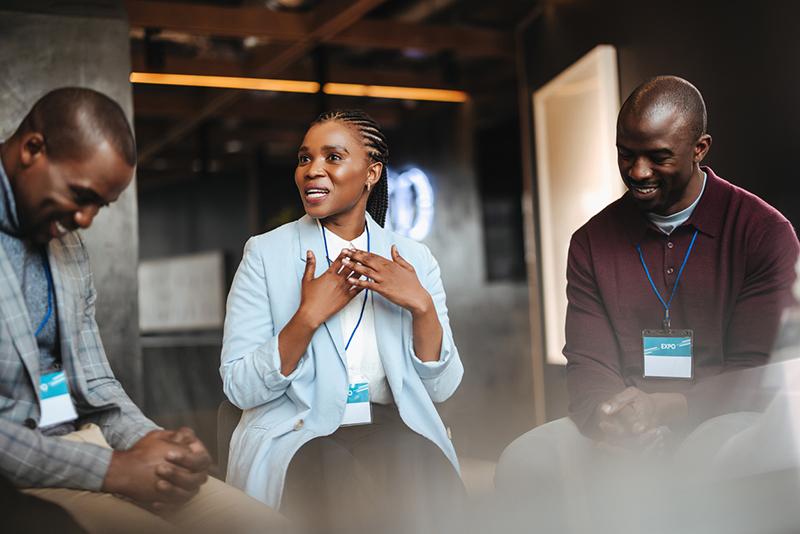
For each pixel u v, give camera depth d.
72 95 1.48
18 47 3.39
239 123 11.68
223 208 14.11
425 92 9.41
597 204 4.29
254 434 1.91
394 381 1.95
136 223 3.51
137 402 3.49
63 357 1.62
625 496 2.03
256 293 1.95
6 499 1.44
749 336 2.09
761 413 2.07
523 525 2.02
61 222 1.52
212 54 8.09
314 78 7.57
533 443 2.15
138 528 1.52
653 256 2.19
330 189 1.97
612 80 4.11
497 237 9.77
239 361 1.89
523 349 9.27
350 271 1.85
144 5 6.41
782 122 2.90
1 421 1.45
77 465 1.48
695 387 2.10
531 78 5.26
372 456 1.92
